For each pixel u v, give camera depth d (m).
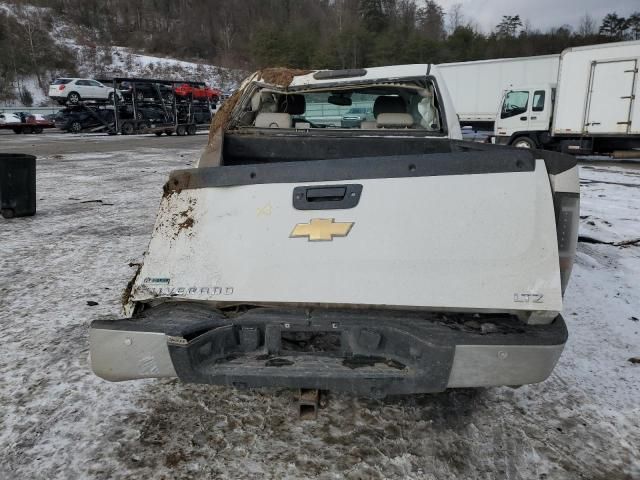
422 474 2.26
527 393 2.90
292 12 94.19
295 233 2.15
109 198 9.70
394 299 2.06
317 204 2.14
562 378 3.05
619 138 14.48
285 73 4.08
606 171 13.59
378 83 3.86
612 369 3.16
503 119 16.80
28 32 70.81
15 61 66.19
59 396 2.90
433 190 2.07
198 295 2.19
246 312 2.23
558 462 2.33
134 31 96.25
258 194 2.20
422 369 2.03
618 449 2.42
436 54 57.38
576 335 3.64
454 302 2.03
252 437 2.52
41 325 3.85
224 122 4.18
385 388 2.06
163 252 2.25
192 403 2.82
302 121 4.45
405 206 2.08
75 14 90.75
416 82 3.84
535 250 2.01
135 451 2.43
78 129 30.94
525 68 20.95
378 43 58.78
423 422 2.63
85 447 2.46
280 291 2.14
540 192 2.03
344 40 59.19
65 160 16.69
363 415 2.68
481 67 22.05
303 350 2.25
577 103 14.55
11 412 2.74
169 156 18.14
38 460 2.37
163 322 2.17
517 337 1.99
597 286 4.67
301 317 2.15
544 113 15.80
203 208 2.24
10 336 3.66
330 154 3.32
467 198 2.05
